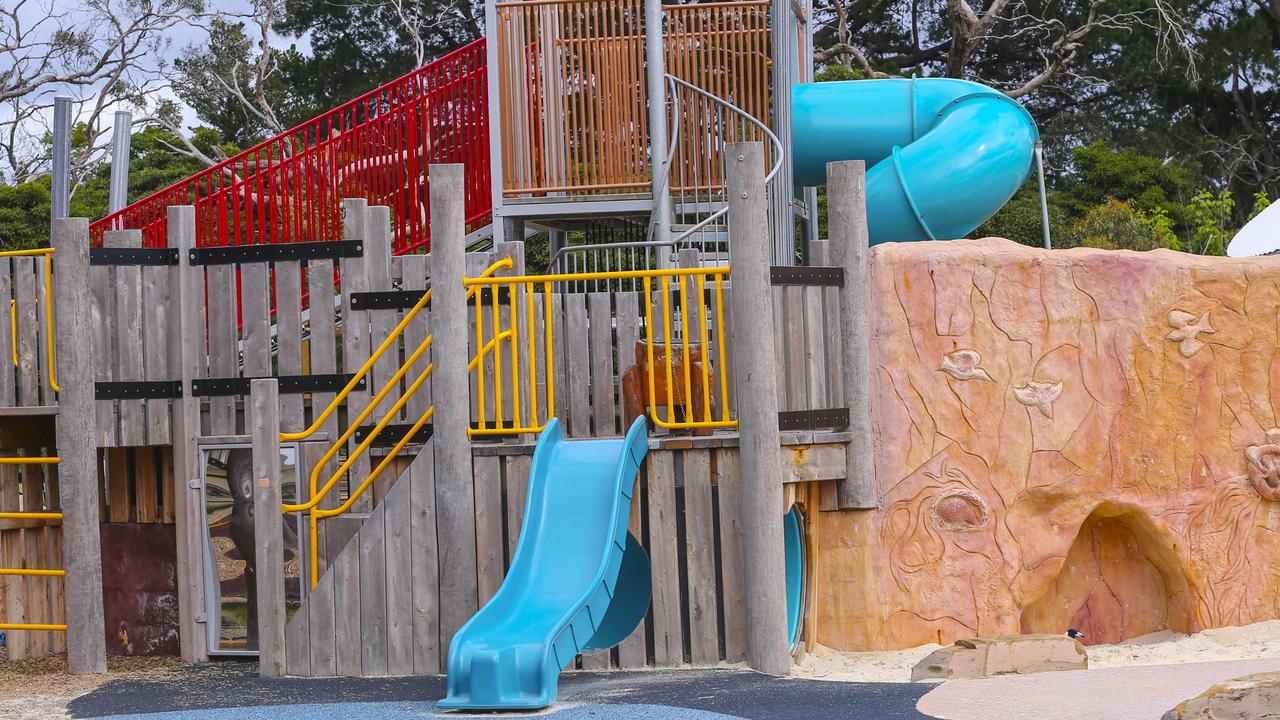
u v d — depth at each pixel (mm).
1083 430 9602
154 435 9406
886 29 30578
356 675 8430
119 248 9344
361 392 9305
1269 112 29234
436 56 29281
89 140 30234
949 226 12992
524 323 8836
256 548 8539
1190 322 9836
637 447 8156
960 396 9398
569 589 7547
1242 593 9922
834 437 8820
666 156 11383
